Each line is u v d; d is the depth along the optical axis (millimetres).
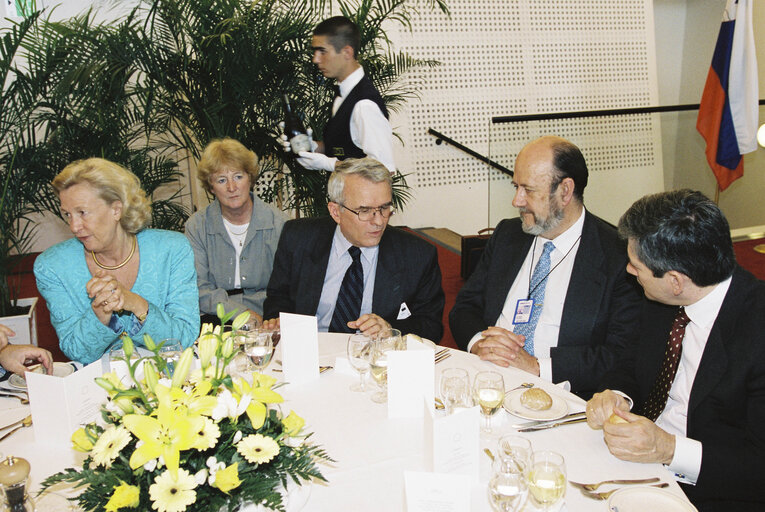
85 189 1906
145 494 964
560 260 2135
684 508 1133
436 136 6117
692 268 1475
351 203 2113
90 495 976
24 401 1602
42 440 1402
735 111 5469
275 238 2852
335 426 1454
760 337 1482
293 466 1061
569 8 6438
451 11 6074
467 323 2240
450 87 6215
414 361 1457
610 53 6668
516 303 2225
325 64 3359
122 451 1026
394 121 6113
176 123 3777
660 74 7461
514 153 5152
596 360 1960
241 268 2869
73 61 3305
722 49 5438
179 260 2143
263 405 1060
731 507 1526
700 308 1578
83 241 1953
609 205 5512
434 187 6363
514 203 2117
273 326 2072
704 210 1465
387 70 4246
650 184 5566
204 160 2738
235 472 958
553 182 2023
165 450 936
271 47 3541
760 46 6293
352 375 1722
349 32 3295
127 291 1891
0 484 1076
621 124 5359
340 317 2299
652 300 1723
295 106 3781
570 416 1486
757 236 6020
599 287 2041
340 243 2346
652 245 1499
